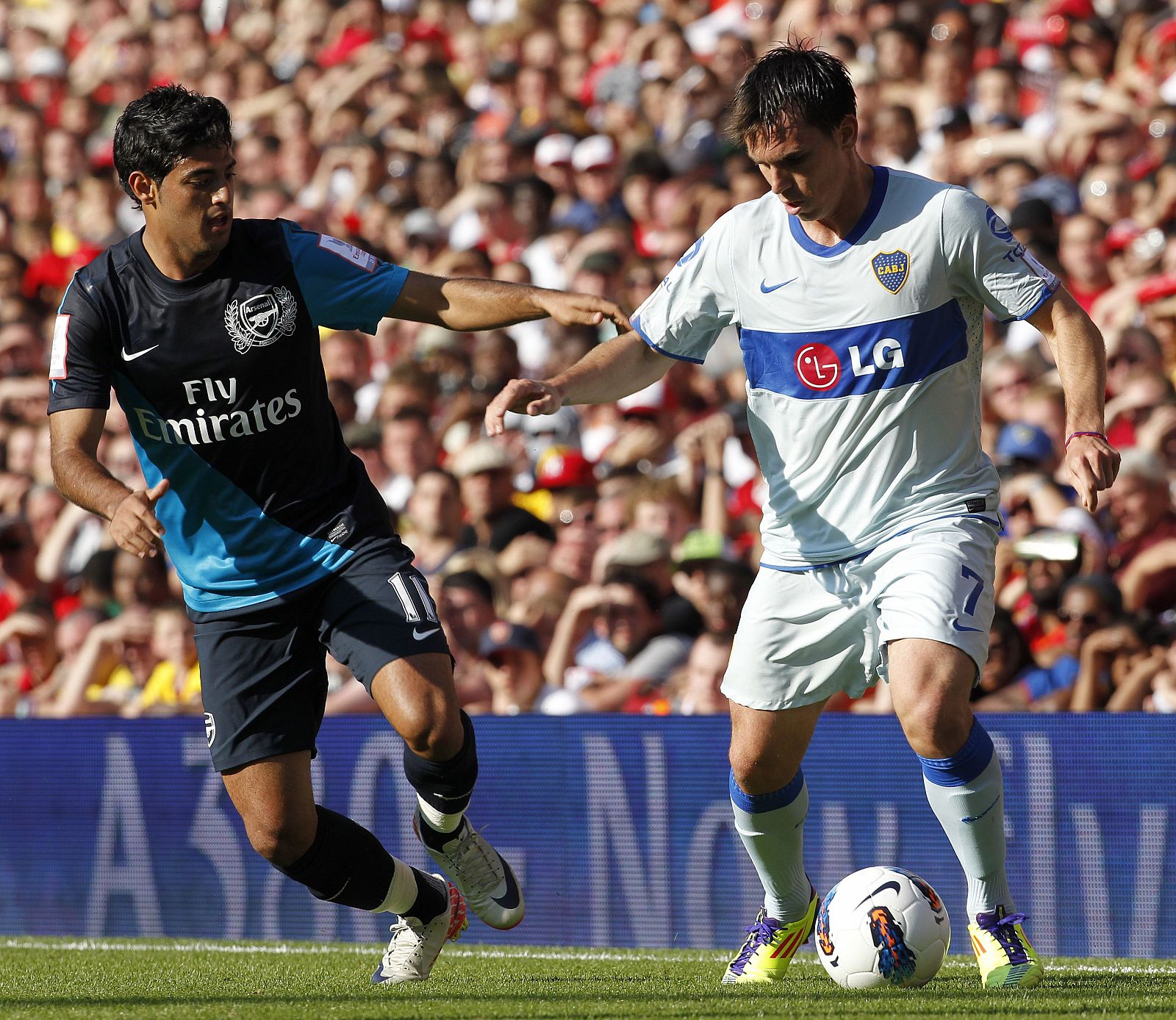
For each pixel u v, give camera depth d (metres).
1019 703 19.70
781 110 11.57
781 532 12.88
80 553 29.00
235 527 12.45
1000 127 30.38
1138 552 21.77
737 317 12.90
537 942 18.66
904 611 12.05
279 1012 11.88
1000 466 22.89
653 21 38.12
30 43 51.47
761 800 13.24
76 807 20.53
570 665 22.61
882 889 13.16
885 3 34.06
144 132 11.54
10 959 17.17
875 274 12.20
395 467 27.16
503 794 18.95
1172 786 16.45
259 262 12.15
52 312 38.53
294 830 12.37
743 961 13.92
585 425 27.86
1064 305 12.09
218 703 12.43
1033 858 16.92
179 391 12.09
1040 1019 10.89
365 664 12.12
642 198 32.00
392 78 39.75
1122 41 31.98
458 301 12.48
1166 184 27.06
